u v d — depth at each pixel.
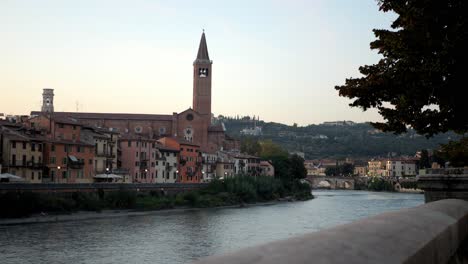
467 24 14.43
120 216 95.62
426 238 4.77
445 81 15.36
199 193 133.12
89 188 98.56
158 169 154.50
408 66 15.93
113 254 54.12
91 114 194.75
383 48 16.77
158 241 64.50
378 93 17.08
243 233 73.81
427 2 15.11
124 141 144.38
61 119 123.94
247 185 142.38
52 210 86.38
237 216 101.31
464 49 14.40
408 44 15.51
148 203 106.69
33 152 109.81
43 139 113.19
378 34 17.09
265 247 3.06
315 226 83.94
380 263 3.34
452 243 6.63
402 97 16.62
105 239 64.94
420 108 16.94
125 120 195.62
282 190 168.75
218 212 110.81
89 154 125.62
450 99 15.56
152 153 150.88
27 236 65.31
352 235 3.85
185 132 198.38
